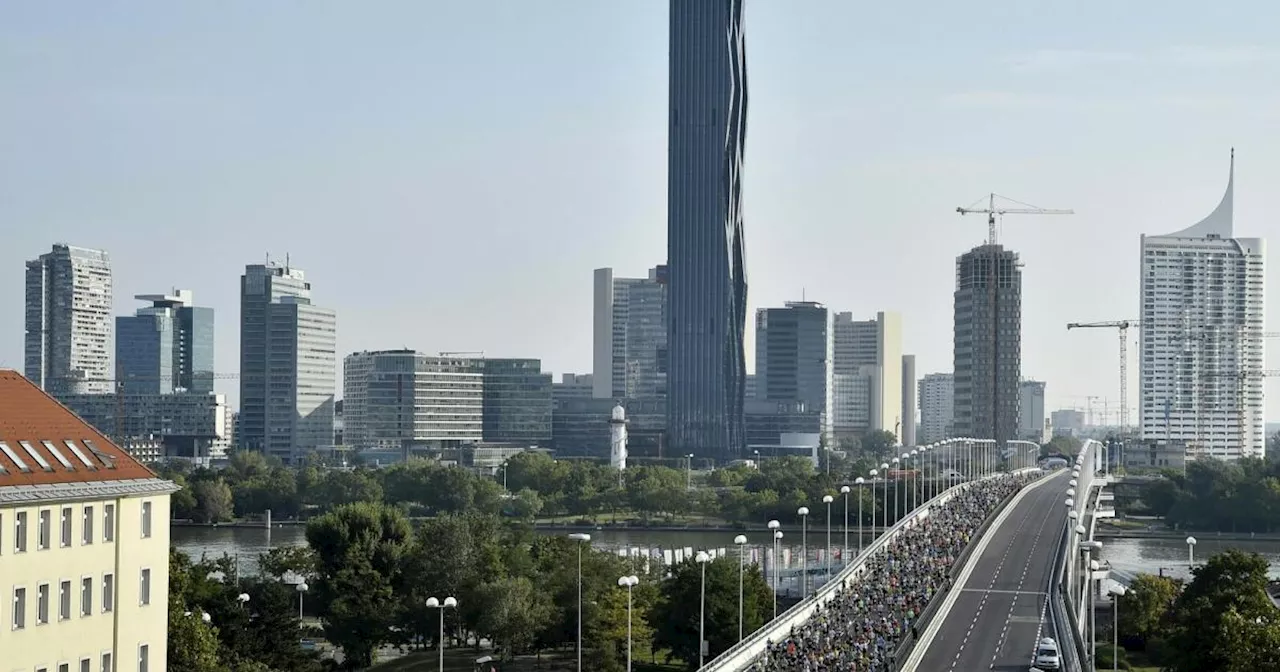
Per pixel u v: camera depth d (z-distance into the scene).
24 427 152.25
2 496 135.75
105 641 152.25
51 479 146.00
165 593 164.62
